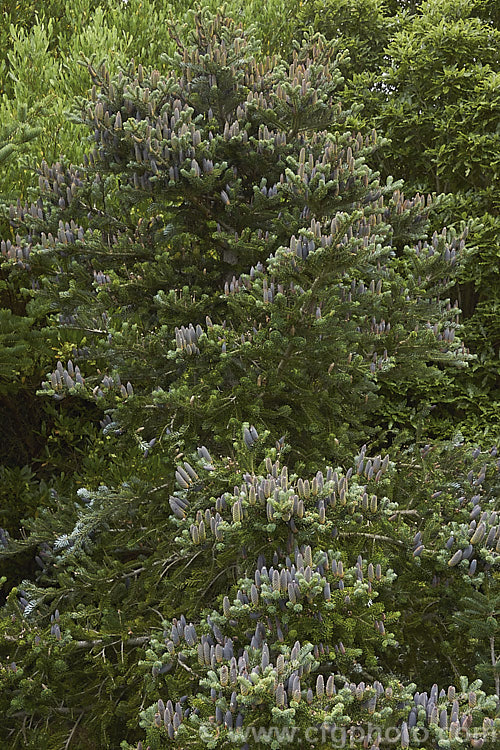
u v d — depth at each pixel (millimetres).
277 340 2781
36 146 4309
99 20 5223
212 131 3500
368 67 6402
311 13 6383
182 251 3650
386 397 5461
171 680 2326
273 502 2066
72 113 3342
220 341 2885
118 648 3062
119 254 3412
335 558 2207
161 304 3133
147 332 3576
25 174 4254
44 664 2789
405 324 3621
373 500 2387
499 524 2559
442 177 5676
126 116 3223
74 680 2951
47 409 4738
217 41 3502
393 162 5922
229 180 3301
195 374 3148
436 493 2842
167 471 3576
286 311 2719
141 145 3045
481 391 5410
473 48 5621
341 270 2734
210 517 2389
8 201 3584
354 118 5641
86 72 4789
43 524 3625
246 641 2137
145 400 3045
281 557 2342
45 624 3158
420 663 2764
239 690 1804
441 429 5367
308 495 2199
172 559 3170
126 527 3568
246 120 3453
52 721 2930
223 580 3016
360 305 3230
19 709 2809
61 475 4812
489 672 2227
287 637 2041
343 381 3123
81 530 3135
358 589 2051
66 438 4840
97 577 3172
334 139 2926
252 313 3102
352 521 2400
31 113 3484
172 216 3646
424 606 2719
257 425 2918
